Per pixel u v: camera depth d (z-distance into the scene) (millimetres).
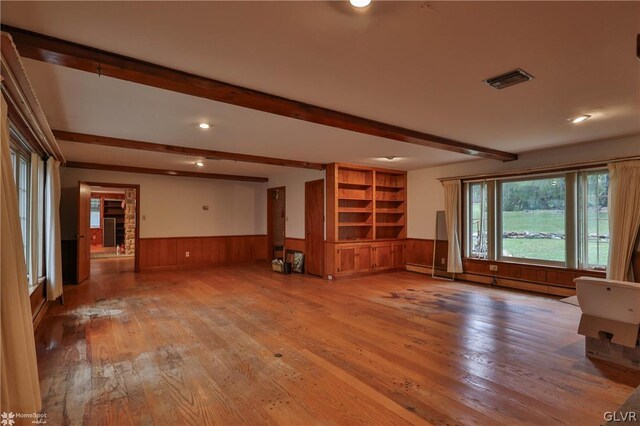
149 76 2398
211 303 4793
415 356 2979
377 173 7551
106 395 2338
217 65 2424
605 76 2621
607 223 4844
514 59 2354
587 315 2957
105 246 12945
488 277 6141
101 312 4336
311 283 6262
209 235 8688
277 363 2846
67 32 1979
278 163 6262
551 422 2031
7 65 2104
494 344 3248
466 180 6520
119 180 7480
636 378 2564
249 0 1686
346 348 3160
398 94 3000
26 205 4113
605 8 1765
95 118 3674
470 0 1692
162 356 2980
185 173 8000
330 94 2992
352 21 1880
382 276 6992
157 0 1680
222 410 2168
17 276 1991
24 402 1930
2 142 1989
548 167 5285
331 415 2113
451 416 2096
